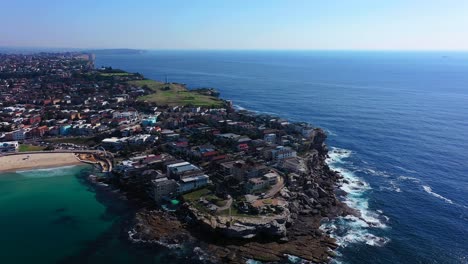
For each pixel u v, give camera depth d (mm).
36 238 116750
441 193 154000
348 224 128250
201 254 108938
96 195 149750
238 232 114938
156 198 140625
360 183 163375
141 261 105625
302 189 147875
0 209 136500
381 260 108750
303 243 115500
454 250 114625
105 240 116000
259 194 138500
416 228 126875
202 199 135250
